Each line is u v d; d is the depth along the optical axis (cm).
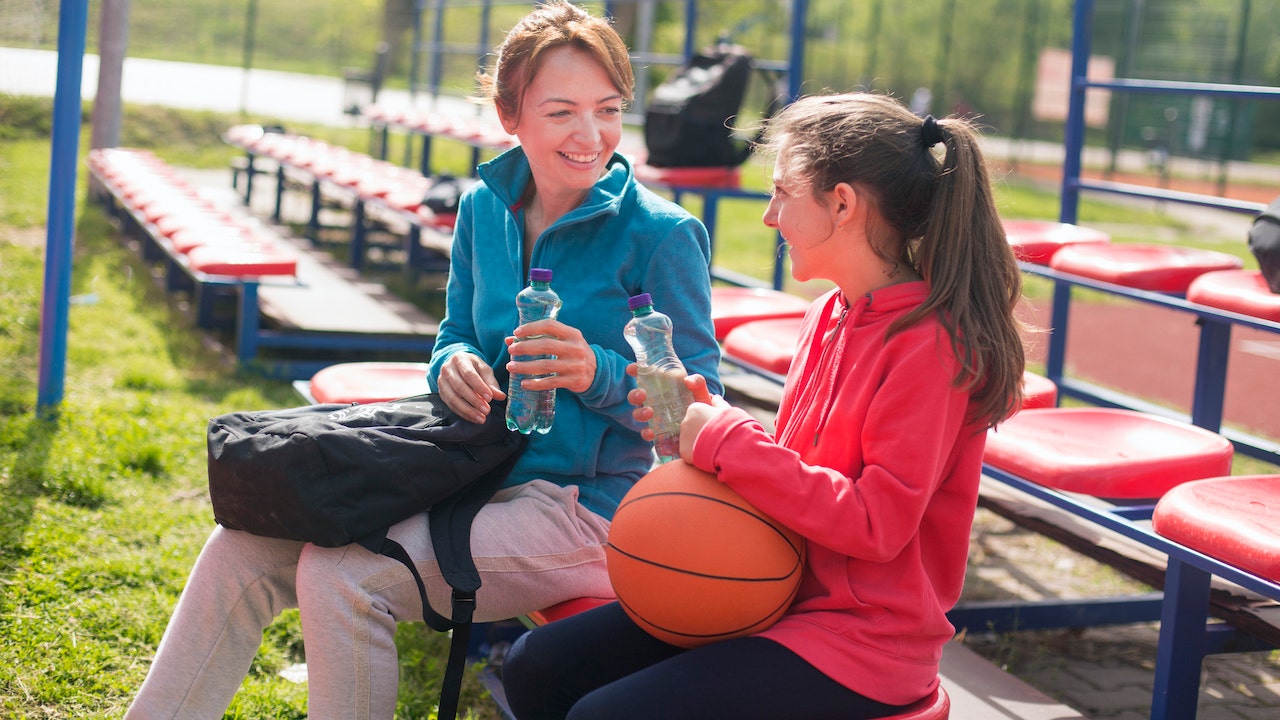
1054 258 414
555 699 221
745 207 1554
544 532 244
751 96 2120
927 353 190
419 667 324
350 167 955
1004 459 304
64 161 485
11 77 823
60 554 362
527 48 256
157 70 2428
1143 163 2052
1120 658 364
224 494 225
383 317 678
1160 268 378
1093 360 798
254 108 2027
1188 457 292
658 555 196
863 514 188
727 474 194
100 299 743
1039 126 2478
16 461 430
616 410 250
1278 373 780
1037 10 2478
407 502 229
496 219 279
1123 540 343
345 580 223
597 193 260
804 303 470
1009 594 399
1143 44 1950
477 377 242
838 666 193
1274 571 227
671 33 2645
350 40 2978
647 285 255
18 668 301
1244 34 1567
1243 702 334
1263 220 333
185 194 855
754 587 194
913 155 200
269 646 326
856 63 2670
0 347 573
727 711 189
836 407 200
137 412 513
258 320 650
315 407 256
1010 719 298
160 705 230
